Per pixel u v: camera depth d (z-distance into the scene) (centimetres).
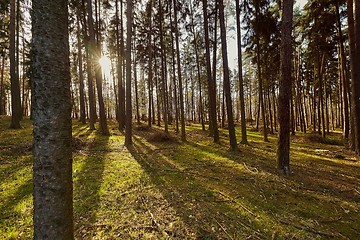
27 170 555
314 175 580
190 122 2984
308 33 1342
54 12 181
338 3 1120
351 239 294
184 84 3475
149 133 1491
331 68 1930
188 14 1296
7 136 987
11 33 1229
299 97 2123
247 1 1088
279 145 599
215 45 1323
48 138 181
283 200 415
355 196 439
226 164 678
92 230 304
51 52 180
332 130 2545
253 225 323
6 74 2898
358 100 845
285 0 571
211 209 370
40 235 184
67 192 196
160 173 567
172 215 348
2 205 369
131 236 290
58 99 185
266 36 1208
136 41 1939
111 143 1024
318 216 354
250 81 3167
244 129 1138
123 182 494
